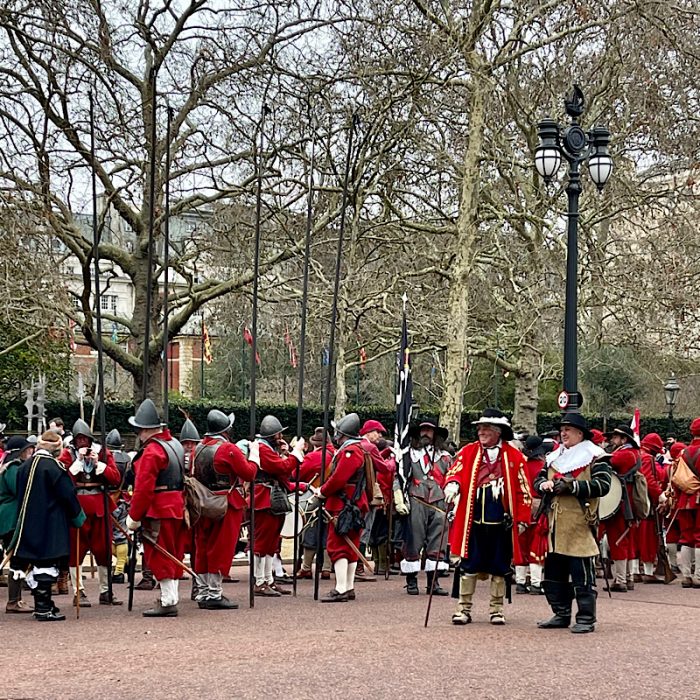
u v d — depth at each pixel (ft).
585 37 93.76
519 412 105.19
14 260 77.77
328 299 93.40
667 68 88.94
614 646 32.30
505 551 37.19
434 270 92.58
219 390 194.80
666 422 152.97
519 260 100.94
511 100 96.48
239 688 26.12
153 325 94.02
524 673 27.94
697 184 98.43
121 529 46.03
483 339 106.32
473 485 37.29
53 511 39.65
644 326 96.94
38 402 107.65
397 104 88.99
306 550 56.13
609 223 106.32
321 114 88.94
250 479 41.52
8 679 27.68
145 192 88.89
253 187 90.99
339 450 45.42
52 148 83.30
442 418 86.33
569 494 35.88
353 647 31.94
